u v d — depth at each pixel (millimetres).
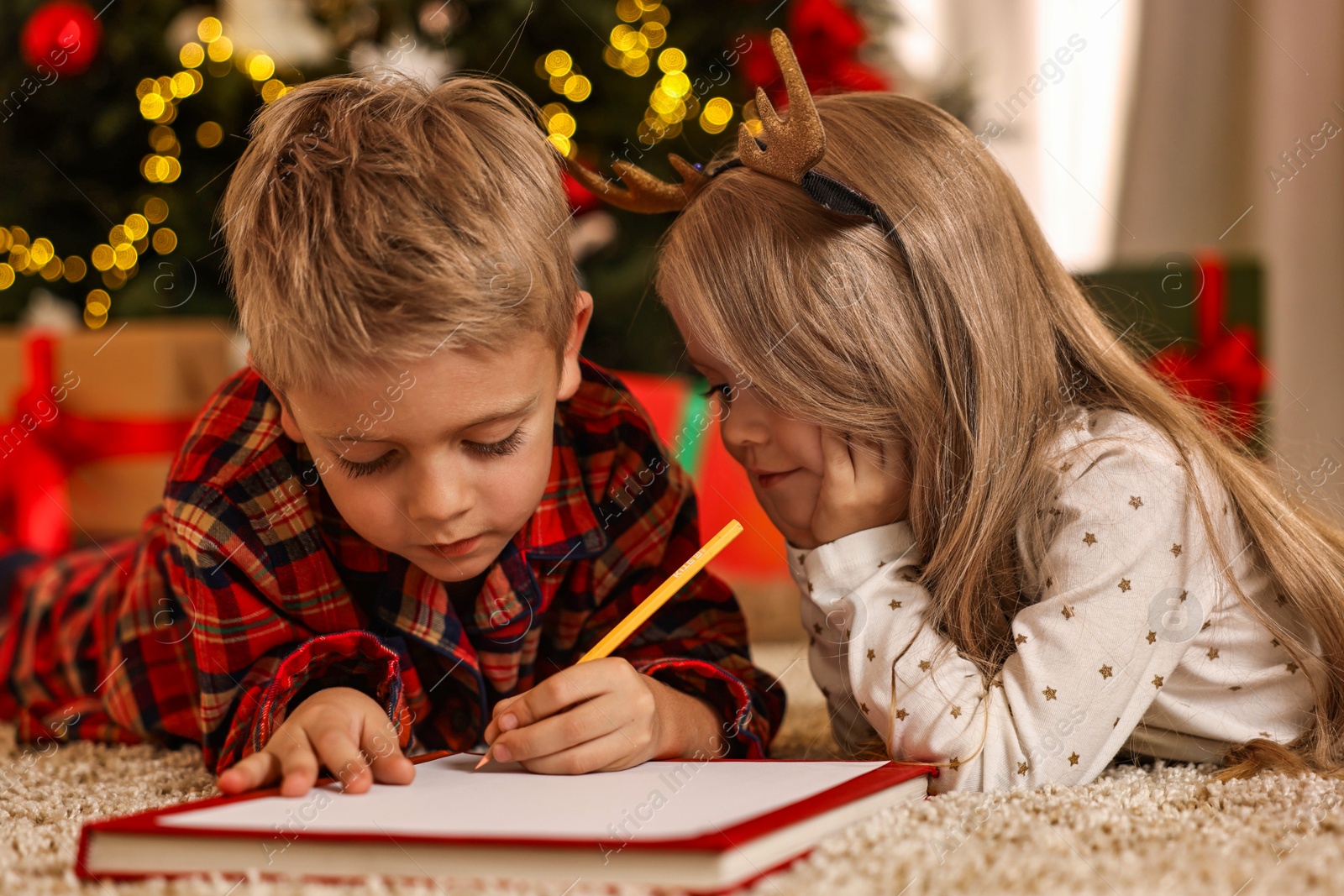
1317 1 2461
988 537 780
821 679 838
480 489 663
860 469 811
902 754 713
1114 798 637
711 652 850
